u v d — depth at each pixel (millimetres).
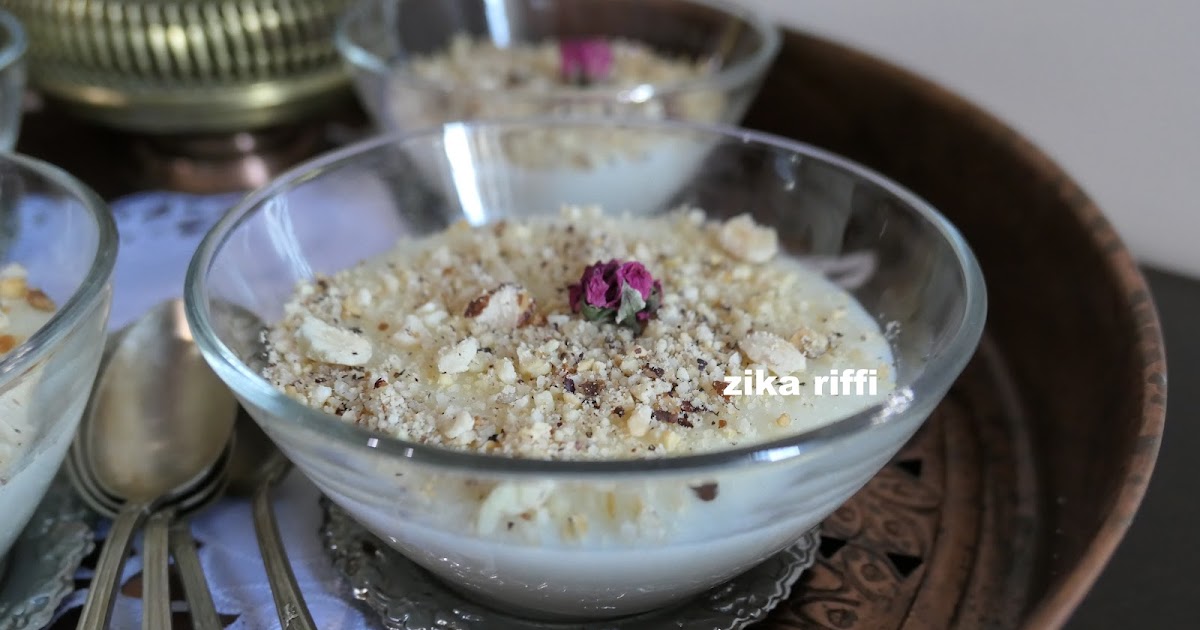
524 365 142
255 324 154
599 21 315
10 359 124
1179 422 177
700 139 191
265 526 153
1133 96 236
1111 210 252
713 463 104
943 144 220
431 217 197
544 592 127
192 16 247
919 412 117
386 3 287
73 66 255
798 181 182
